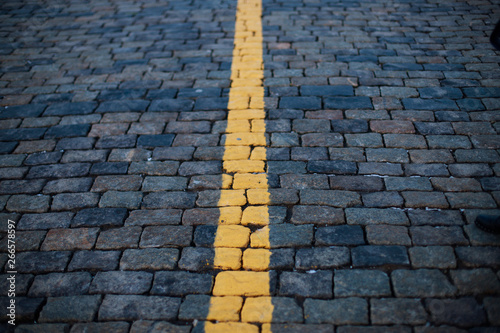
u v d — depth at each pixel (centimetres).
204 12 561
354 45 455
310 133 329
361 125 334
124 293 222
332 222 254
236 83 400
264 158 308
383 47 448
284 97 375
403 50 439
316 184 282
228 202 273
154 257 240
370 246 238
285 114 353
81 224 264
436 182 277
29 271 236
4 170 311
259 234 250
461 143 308
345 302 210
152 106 373
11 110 377
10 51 483
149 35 506
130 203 277
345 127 332
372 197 269
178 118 356
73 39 507
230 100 376
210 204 273
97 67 442
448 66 404
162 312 212
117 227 261
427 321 199
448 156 297
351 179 284
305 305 210
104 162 313
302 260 233
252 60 437
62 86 411
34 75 432
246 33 496
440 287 212
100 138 338
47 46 493
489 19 488
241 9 564
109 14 573
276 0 586
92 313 213
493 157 293
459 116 334
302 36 482
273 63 429
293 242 244
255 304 212
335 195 273
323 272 226
